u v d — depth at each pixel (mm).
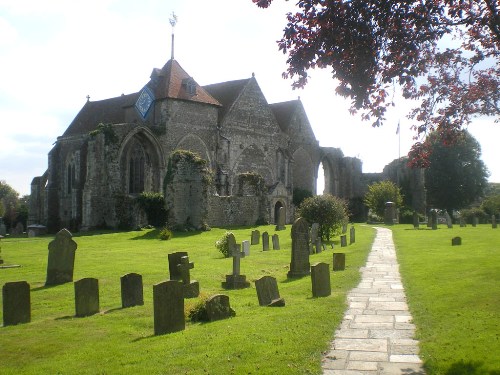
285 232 38312
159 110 51219
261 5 9141
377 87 9781
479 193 75688
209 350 8953
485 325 9984
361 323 10867
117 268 20000
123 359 8789
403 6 8867
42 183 62281
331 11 8859
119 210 44969
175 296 10594
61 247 17047
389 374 7852
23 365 8852
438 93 11102
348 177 74250
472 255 20969
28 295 11766
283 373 7809
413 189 68812
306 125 69500
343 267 18906
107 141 45188
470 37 10750
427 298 12938
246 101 58875
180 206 40375
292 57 9273
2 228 52969
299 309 12172
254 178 48594
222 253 24859
